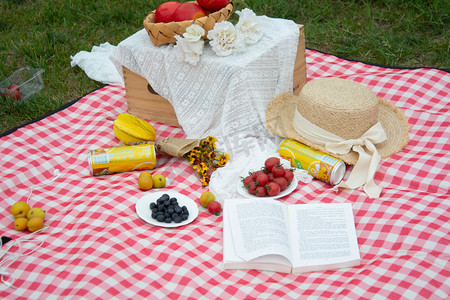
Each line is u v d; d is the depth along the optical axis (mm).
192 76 1477
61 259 1169
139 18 2162
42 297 1086
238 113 1454
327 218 1224
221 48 1440
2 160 1456
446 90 1633
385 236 1188
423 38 1936
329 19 2111
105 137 1577
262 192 1284
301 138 1408
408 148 1438
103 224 1240
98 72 1870
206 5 1510
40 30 2121
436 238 1151
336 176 1338
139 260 1148
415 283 1072
